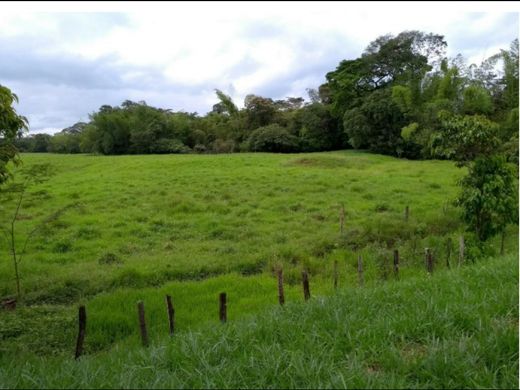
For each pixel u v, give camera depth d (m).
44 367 4.52
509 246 11.71
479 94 31.33
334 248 11.88
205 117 54.50
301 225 14.35
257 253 11.39
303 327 5.03
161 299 8.32
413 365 3.87
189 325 6.81
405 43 42.12
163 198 18.61
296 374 3.87
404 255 10.81
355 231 12.81
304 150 45.50
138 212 16.36
